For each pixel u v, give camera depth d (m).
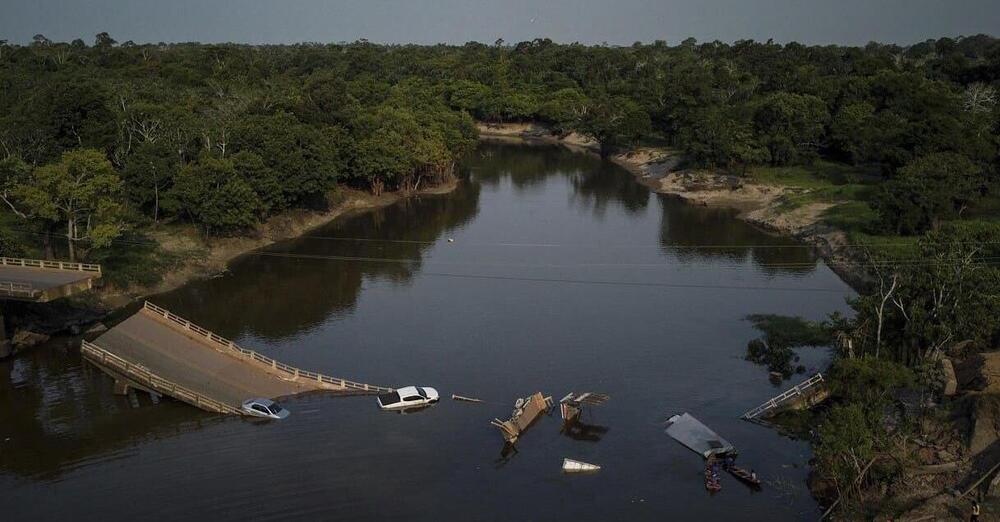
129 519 51.38
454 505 53.06
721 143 170.38
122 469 57.53
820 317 91.56
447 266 114.50
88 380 72.88
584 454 60.00
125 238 108.00
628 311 94.06
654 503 53.47
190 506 52.91
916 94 177.88
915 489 50.66
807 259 118.19
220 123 137.75
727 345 82.88
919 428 57.47
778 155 173.50
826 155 186.75
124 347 72.25
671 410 67.62
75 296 90.50
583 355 80.06
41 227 99.19
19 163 103.06
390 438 62.28
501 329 87.75
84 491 54.66
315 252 121.25
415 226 139.88
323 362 78.31
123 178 115.00
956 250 71.19
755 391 71.56
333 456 59.41
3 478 56.31
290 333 86.56
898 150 142.88
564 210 155.25
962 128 145.75
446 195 168.50
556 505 53.22
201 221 117.06
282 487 55.16
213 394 67.69
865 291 100.19
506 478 56.59
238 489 54.88
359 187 159.88
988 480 49.25
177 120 136.38
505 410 67.44
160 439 61.97
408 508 52.69
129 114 134.62
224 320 90.56
